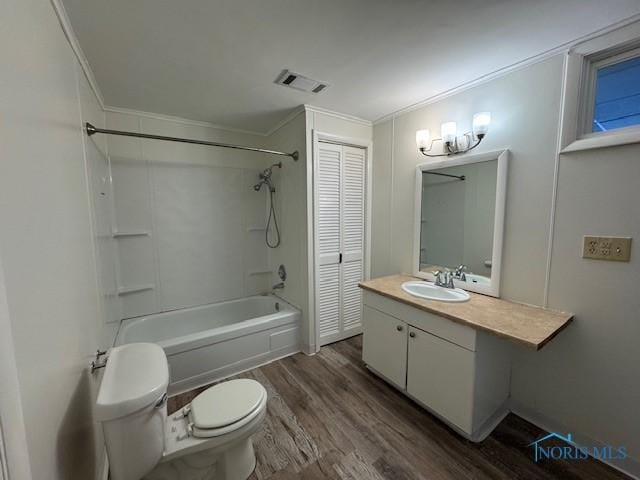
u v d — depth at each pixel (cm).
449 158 203
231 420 124
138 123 238
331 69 171
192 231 272
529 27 132
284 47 148
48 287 81
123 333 226
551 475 134
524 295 167
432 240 221
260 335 236
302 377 218
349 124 254
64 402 88
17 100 67
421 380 174
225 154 283
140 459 103
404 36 139
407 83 189
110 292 198
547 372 160
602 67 139
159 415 109
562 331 152
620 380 134
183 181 263
